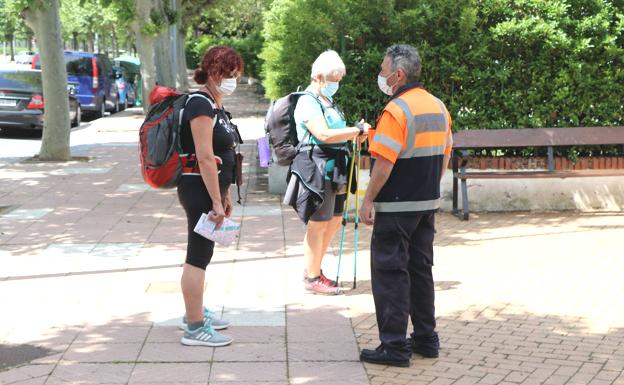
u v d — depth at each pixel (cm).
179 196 539
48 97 1506
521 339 561
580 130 1012
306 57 1027
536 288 686
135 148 1755
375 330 579
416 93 509
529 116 1034
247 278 713
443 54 1017
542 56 1024
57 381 480
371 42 1025
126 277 715
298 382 482
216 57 529
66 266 752
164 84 2853
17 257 787
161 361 515
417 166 504
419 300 525
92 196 1138
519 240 866
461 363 517
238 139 558
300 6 1028
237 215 989
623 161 1044
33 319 598
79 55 2530
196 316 544
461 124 1028
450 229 923
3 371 496
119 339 555
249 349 538
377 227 512
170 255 795
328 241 680
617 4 1062
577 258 788
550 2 1030
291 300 650
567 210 1031
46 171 1390
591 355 529
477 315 614
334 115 647
